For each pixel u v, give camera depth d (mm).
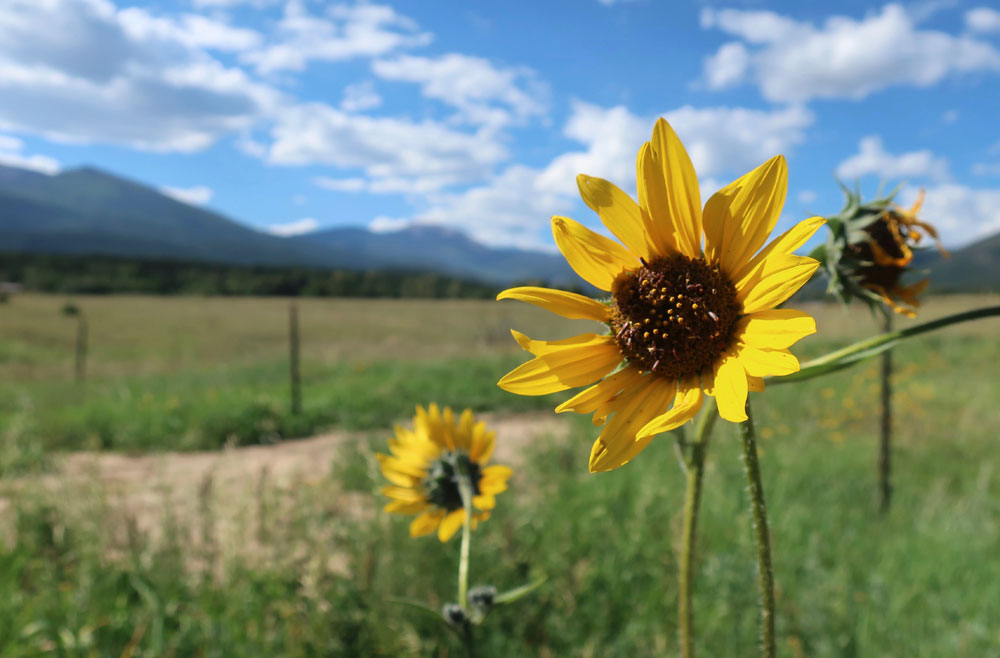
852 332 11258
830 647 3234
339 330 33438
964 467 7027
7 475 6156
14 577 3680
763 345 1226
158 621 3076
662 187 1379
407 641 3211
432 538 4121
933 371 12844
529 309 43188
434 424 2195
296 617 3330
